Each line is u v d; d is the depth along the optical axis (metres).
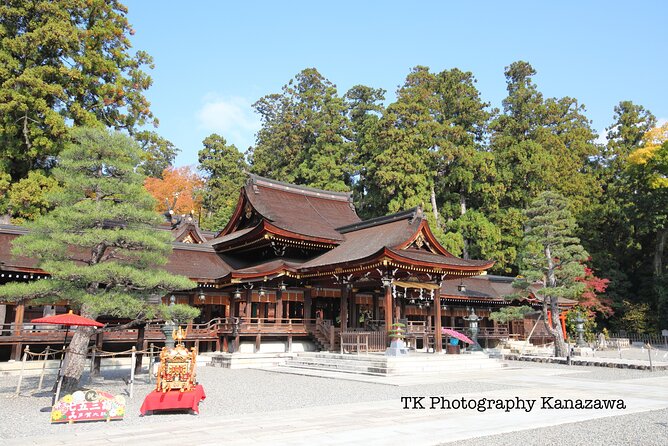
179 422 12.85
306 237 35.12
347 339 30.55
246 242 35.97
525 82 70.69
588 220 61.78
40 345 27.33
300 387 20.38
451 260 31.45
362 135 68.50
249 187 40.53
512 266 59.91
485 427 12.02
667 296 53.75
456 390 19.02
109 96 39.56
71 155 18.84
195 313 19.58
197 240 40.56
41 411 14.89
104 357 27.83
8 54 34.94
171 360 14.44
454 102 65.88
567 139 71.50
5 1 36.06
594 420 13.02
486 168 58.88
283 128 69.94
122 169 18.92
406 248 30.70
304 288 35.12
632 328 56.19
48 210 34.81
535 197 60.16
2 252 26.36
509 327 46.50
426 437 10.86
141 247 18.89
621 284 60.66
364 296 37.59
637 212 57.19
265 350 32.66
